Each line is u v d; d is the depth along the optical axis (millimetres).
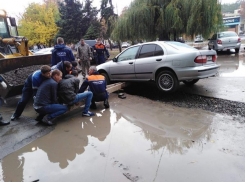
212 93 5500
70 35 27828
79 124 3965
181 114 4258
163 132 3486
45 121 3840
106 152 2908
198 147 2936
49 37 30375
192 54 4840
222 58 11656
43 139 3371
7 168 2613
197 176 2305
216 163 2529
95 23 27000
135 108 4766
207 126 3615
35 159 2797
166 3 12242
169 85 5316
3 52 7059
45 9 31859
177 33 12742
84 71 8195
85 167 2570
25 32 29609
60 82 4090
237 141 3033
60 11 28250
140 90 6496
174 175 2340
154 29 12844
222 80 6777
